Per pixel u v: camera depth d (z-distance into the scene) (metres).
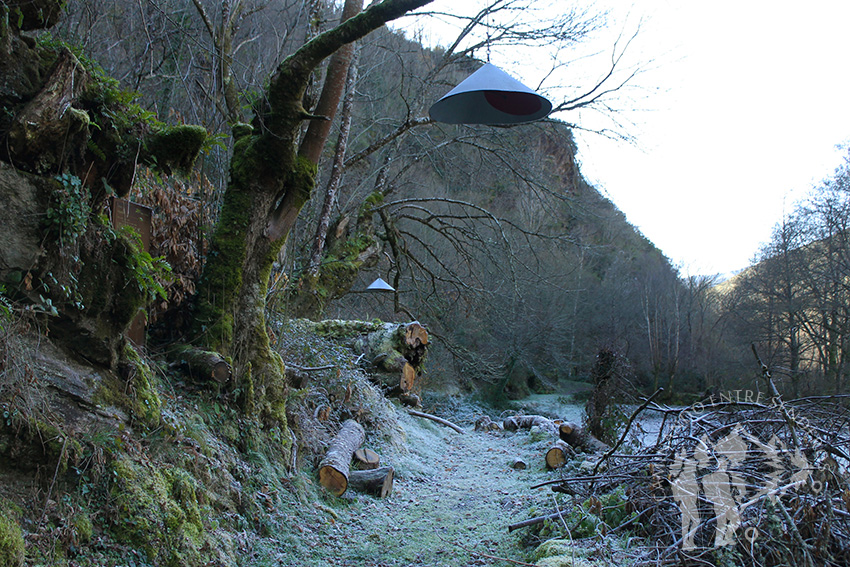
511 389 27.50
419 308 18.56
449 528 5.85
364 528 5.66
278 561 4.52
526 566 4.12
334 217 16.38
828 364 23.67
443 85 16.03
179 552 3.71
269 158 6.15
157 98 10.38
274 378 6.34
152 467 3.96
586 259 30.89
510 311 19.22
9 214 3.60
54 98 3.78
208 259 6.10
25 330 3.50
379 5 5.39
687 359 32.09
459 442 11.75
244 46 13.49
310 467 6.70
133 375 4.30
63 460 3.34
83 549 3.23
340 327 12.83
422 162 18.94
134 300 4.29
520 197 20.50
